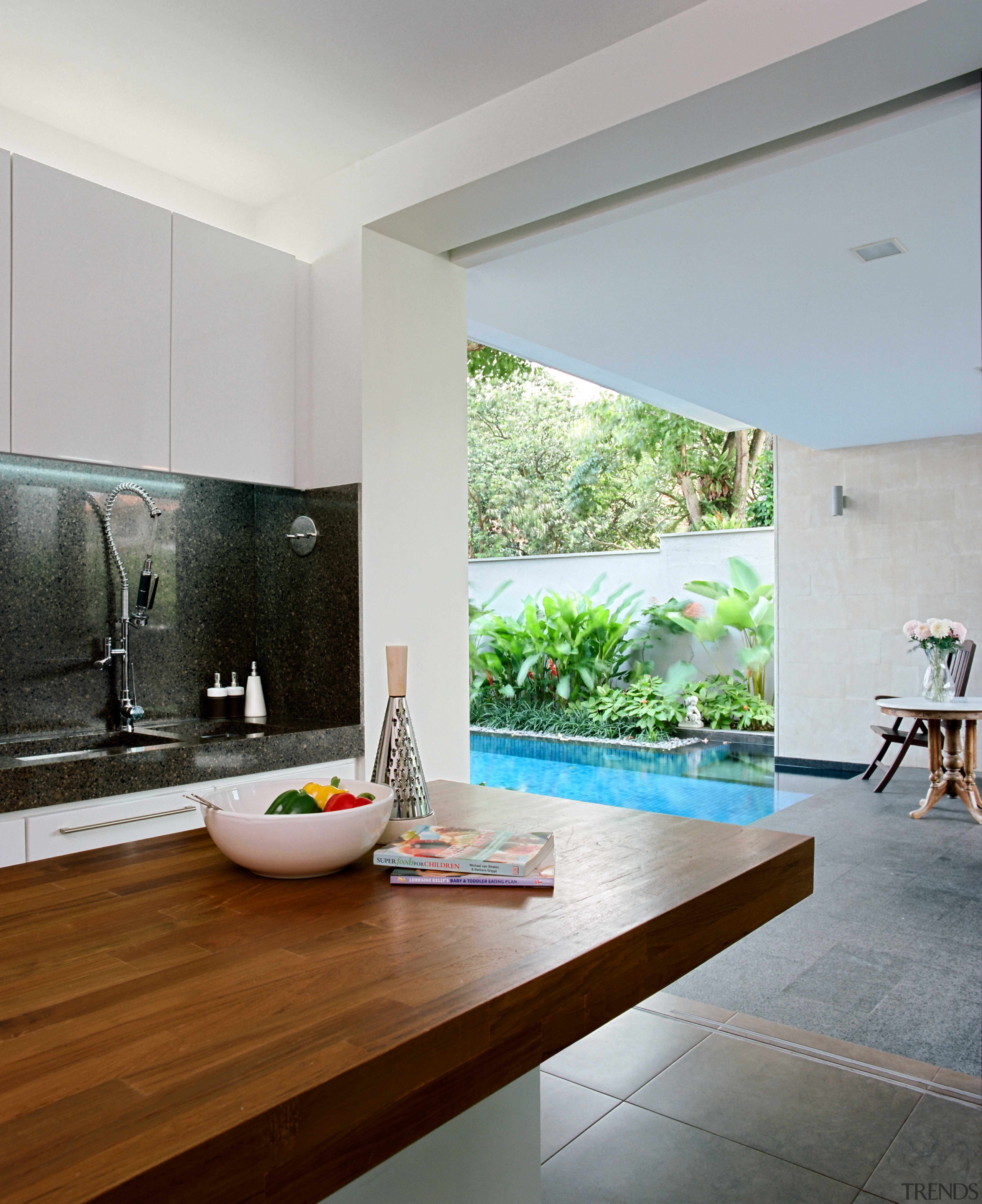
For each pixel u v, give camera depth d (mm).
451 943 1089
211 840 1617
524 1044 965
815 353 5258
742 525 13367
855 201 3346
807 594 8227
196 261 3031
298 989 953
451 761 3527
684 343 5086
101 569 3152
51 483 3027
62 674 3039
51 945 1093
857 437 7633
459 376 3611
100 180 3123
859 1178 2012
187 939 1108
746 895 1393
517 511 14773
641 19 2482
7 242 2551
